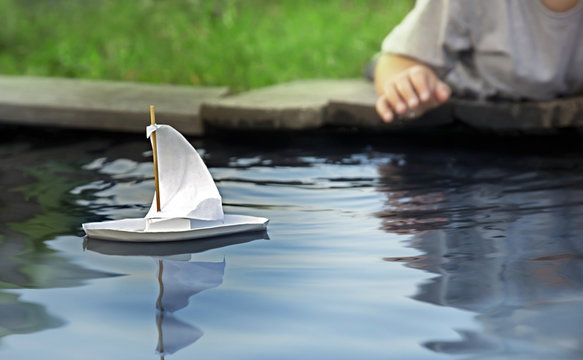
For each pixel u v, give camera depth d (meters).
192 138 1.90
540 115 1.85
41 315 1.05
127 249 1.21
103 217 1.33
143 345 0.99
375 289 1.09
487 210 1.36
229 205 1.39
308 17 3.23
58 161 1.66
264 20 3.23
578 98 1.84
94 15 3.44
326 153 1.73
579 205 1.38
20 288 1.10
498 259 1.17
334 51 2.77
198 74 2.55
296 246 1.21
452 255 1.19
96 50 2.89
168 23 3.17
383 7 3.39
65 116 1.98
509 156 1.69
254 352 0.98
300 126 1.91
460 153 1.72
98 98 2.05
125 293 1.09
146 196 1.43
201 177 1.25
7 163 1.64
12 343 1.00
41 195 1.44
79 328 1.02
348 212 1.35
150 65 2.65
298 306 1.06
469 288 1.10
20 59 2.85
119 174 1.56
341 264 1.16
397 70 1.91
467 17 1.86
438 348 0.98
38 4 3.62
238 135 1.92
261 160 1.67
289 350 0.98
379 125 1.91
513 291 1.09
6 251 1.21
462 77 1.92
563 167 1.60
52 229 1.28
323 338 1.00
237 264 1.16
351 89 2.10
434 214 1.34
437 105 1.83
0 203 1.40
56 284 1.11
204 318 1.04
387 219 1.32
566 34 1.82
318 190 1.46
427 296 1.08
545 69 1.85
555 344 0.99
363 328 1.01
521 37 1.84
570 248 1.21
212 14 3.30
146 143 1.83
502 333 1.01
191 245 1.22
